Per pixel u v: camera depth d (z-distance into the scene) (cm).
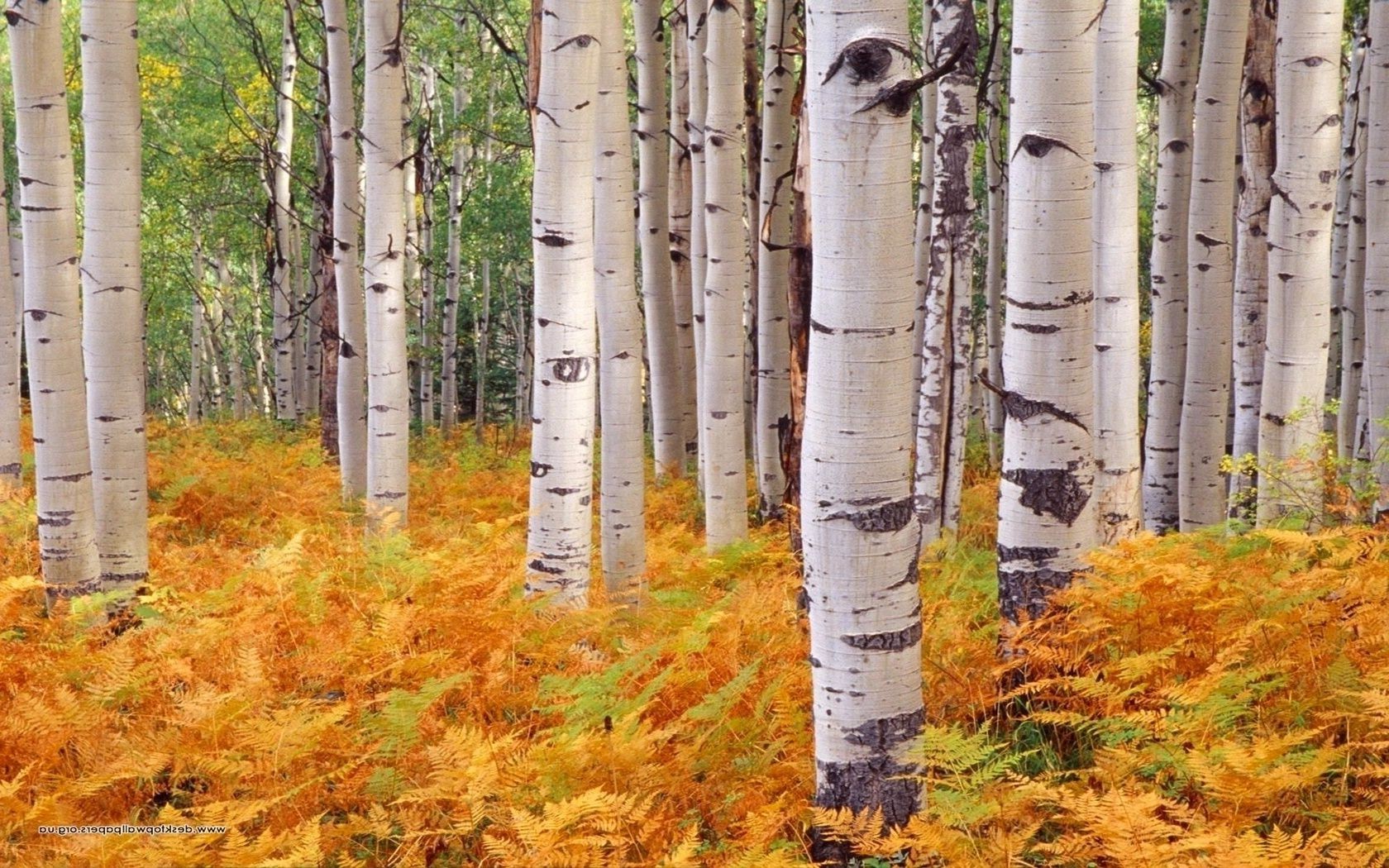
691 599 641
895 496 353
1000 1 1503
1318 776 343
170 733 466
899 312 343
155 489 1170
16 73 674
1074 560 488
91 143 695
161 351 3731
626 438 719
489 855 387
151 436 1812
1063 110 466
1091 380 486
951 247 888
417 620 576
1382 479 712
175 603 711
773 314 1057
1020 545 492
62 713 477
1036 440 486
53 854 383
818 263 347
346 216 1212
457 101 2280
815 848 372
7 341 1002
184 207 2372
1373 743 356
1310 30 639
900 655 359
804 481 364
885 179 335
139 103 711
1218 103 775
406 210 2241
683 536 954
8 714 496
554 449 624
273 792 425
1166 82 867
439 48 1942
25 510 864
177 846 361
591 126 610
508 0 1978
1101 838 347
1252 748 356
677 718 495
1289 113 654
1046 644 475
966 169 865
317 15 1944
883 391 346
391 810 426
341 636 586
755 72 1255
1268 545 557
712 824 417
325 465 1474
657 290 1328
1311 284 659
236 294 3350
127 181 703
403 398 1023
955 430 938
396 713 447
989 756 398
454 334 2298
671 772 427
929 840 332
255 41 1834
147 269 2584
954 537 860
